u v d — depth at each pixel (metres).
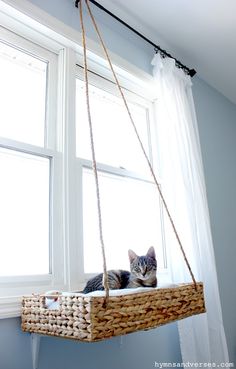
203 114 2.48
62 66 1.52
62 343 1.12
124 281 1.17
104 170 1.59
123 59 1.77
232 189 2.58
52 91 1.48
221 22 1.91
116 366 1.27
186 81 2.08
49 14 1.43
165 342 1.52
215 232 2.18
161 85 1.88
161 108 1.85
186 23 1.90
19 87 1.43
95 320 0.71
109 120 1.80
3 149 1.24
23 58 1.46
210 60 2.29
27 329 0.97
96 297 0.73
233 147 2.81
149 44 2.04
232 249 2.31
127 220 1.67
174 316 0.99
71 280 1.25
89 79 1.68
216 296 1.64
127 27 1.83
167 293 0.98
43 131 1.42
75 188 1.39
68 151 1.39
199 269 1.58
